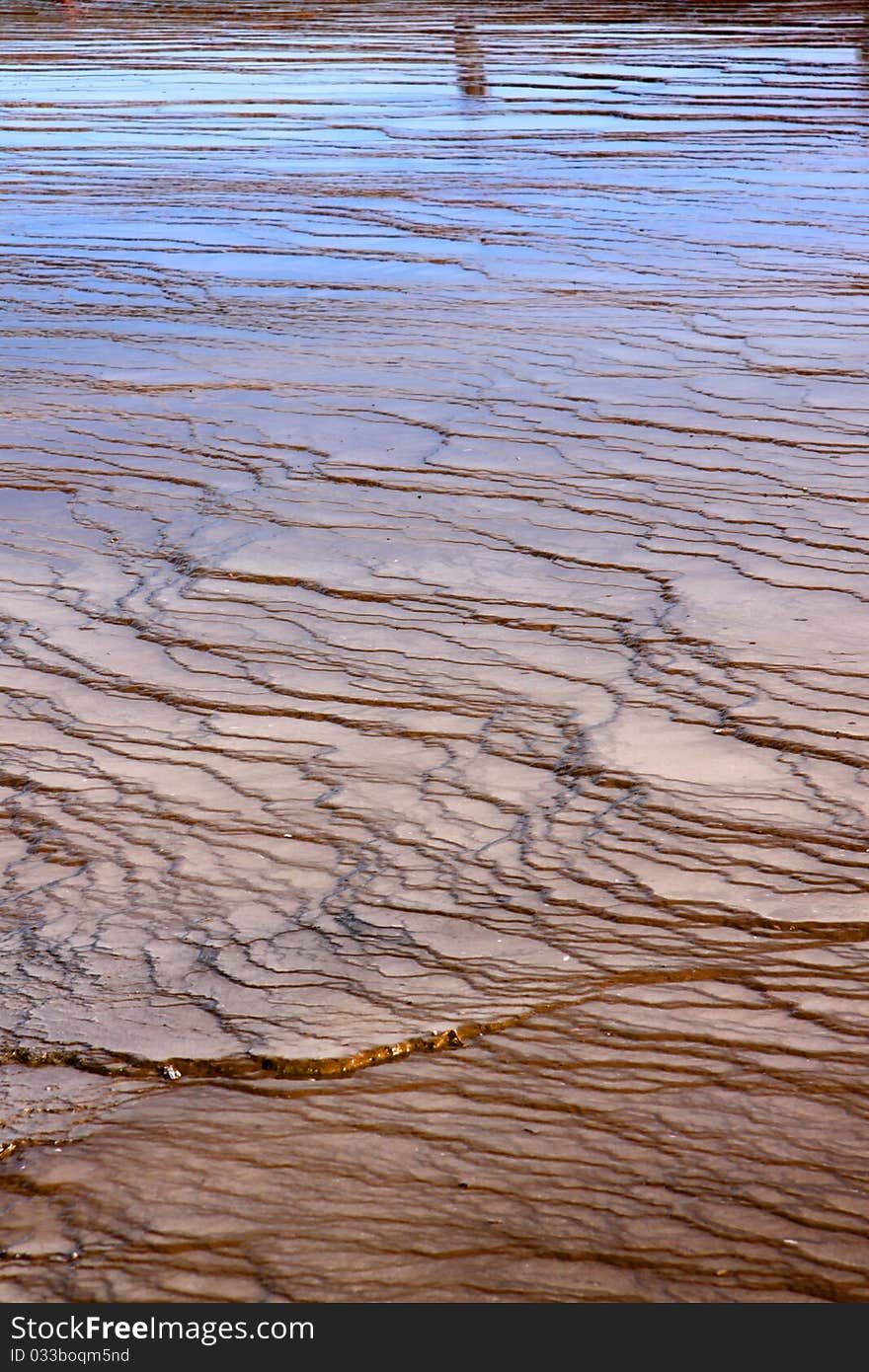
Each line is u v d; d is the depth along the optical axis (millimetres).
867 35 14953
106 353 6617
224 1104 2342
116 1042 2492
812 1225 2059
